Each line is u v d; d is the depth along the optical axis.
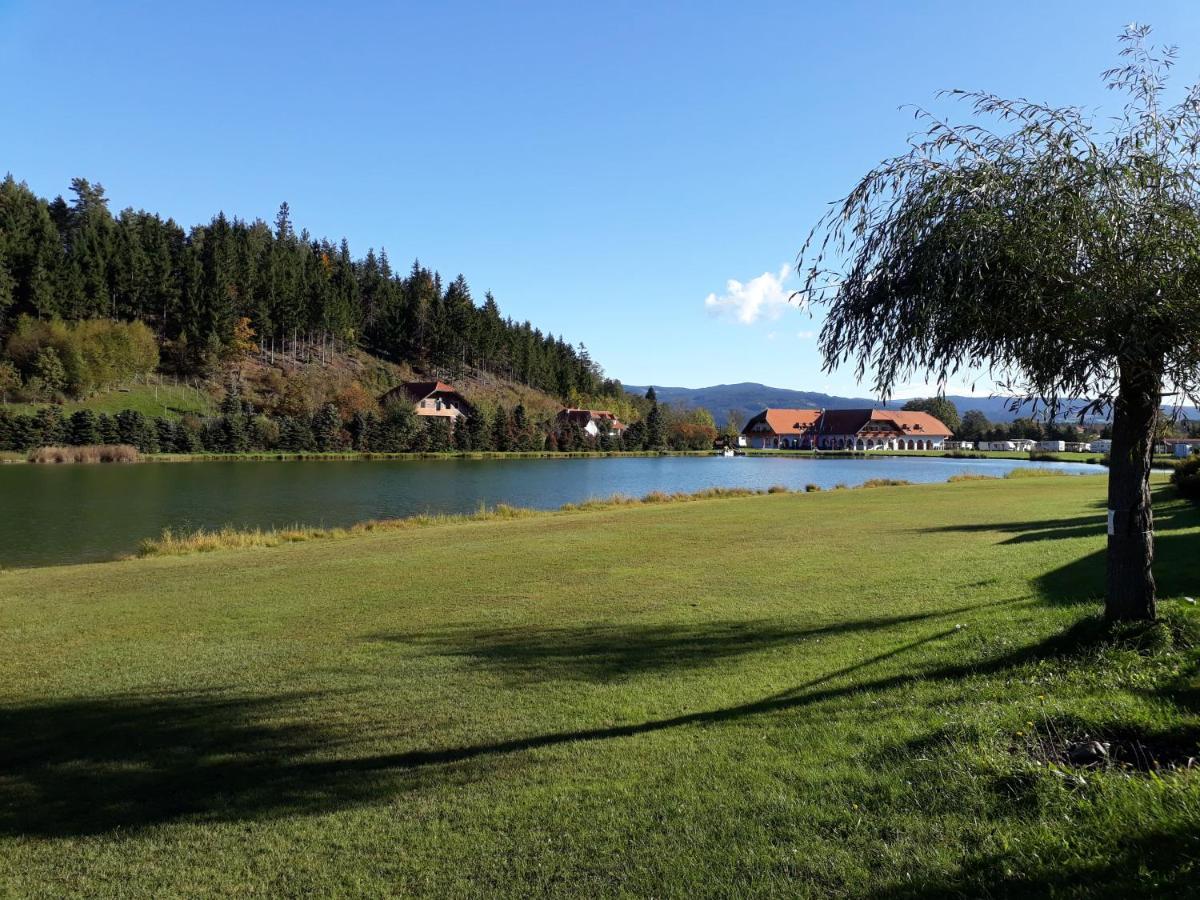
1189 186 5.71
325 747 6.38
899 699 6.21
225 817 5.11
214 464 70.12
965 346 6.15
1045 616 8.21
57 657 9.94
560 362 166.88
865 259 6.25
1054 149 5.77
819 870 3.77
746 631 9.72
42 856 4.65
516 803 4.99
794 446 137.25
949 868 3.61
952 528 20.83
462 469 70.31
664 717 6.57
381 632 10.84
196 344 105.31
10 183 115.25
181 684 8.52
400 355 138.75
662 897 3.73
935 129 6.14
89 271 103.00
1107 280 5.45
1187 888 3.10
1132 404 6.51
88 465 66.12
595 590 13.61
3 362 83.75
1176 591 8.47
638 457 105.50
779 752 5.41
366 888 4.09
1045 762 4.52
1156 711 5.05
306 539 25.27
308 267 139.25
